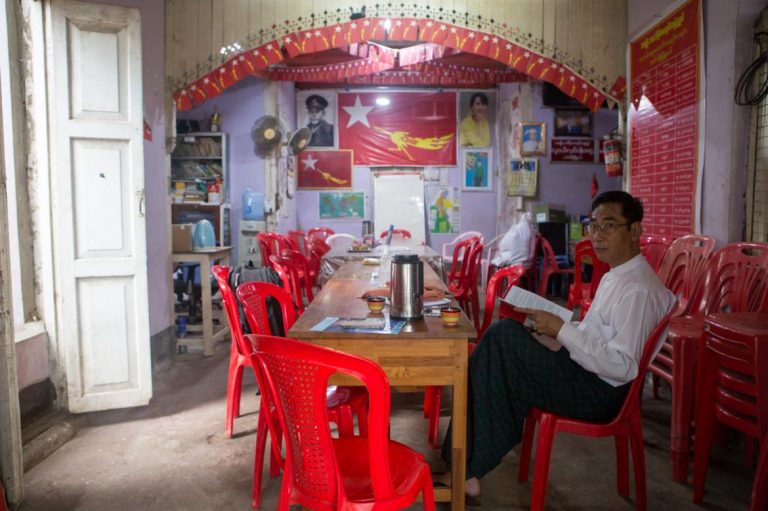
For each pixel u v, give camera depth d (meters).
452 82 8.71
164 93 4.71
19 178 3.43
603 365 2.07
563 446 3.06
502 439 2.21
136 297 3.64
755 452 2.75
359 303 2.80
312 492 1.63
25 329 3.39
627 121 4.89
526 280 7.55
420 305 2.39
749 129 3.45
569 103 8.70
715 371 2.37
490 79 8.28
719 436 3.02
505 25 4.93
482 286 8.36
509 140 9.27
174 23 4.75
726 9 3.52
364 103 9.98
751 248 3.00
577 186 8.87
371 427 1.52
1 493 2.35
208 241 5.09
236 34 4.82
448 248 10.02
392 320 2.36
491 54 4.96
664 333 2.13
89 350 3.55
